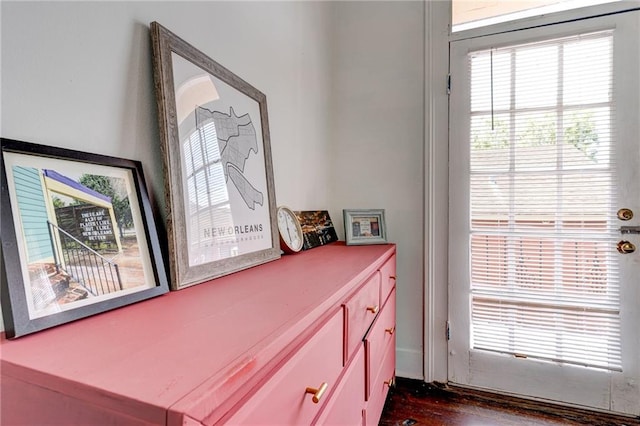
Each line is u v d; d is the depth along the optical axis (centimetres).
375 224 192
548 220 170
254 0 131
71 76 67
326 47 207
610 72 160
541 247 172
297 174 168
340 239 212
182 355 45
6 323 51
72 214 63
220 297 73
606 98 161
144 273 73
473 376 186
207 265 89
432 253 194
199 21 101
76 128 67
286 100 157
